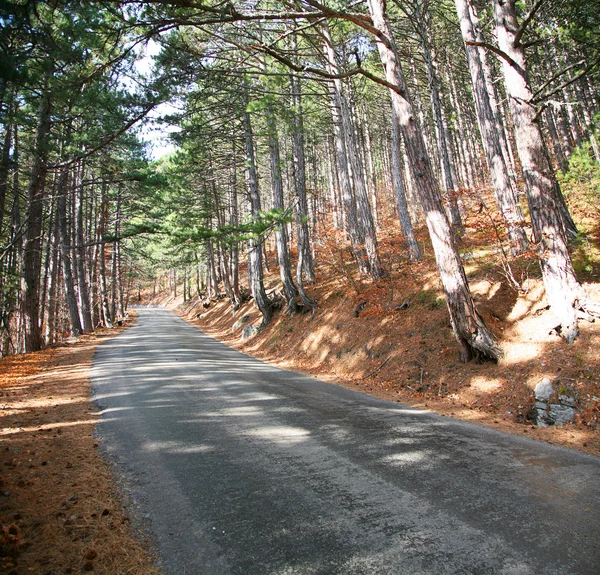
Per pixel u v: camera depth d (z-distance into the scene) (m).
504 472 4.37
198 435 5.84
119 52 7.12
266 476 4.35
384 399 8.29
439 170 31.75
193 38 11.71
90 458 4.99
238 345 20.73
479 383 7.90
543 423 6.25
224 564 2.82
